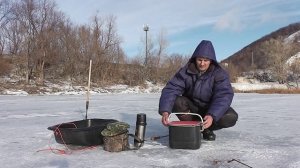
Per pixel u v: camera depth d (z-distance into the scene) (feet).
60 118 25.13
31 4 80.18
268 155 12.97
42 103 41.93
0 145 15.03
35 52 79.71
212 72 13.97
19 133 18.12
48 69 85.51
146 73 102.22
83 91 76.54
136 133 13.88
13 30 80.59
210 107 13.53
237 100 49.29
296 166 11.54
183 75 14.30
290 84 158.92
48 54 82.58
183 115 14.62
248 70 217.15
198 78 14.11
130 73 98.73
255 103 42.32
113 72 94.89
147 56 105.29
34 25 80.53
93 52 89.15
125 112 29.35
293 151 13.67
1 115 27.50
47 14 82.38
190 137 13.44
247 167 11.43
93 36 90.27
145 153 13.11
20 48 79.97
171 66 106.42
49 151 13.70
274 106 37.06
